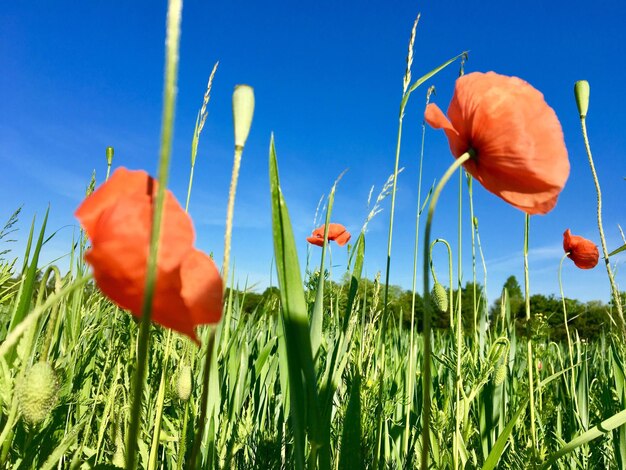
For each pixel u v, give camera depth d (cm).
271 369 49
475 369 36
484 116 21
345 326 29
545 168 20
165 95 9
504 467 41
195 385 36
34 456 24
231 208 12
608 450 46
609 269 31
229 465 35
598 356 70
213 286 11
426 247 17
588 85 31
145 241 10
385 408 37
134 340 34
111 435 31
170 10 9
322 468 19
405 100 33
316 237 58
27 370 19
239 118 13
